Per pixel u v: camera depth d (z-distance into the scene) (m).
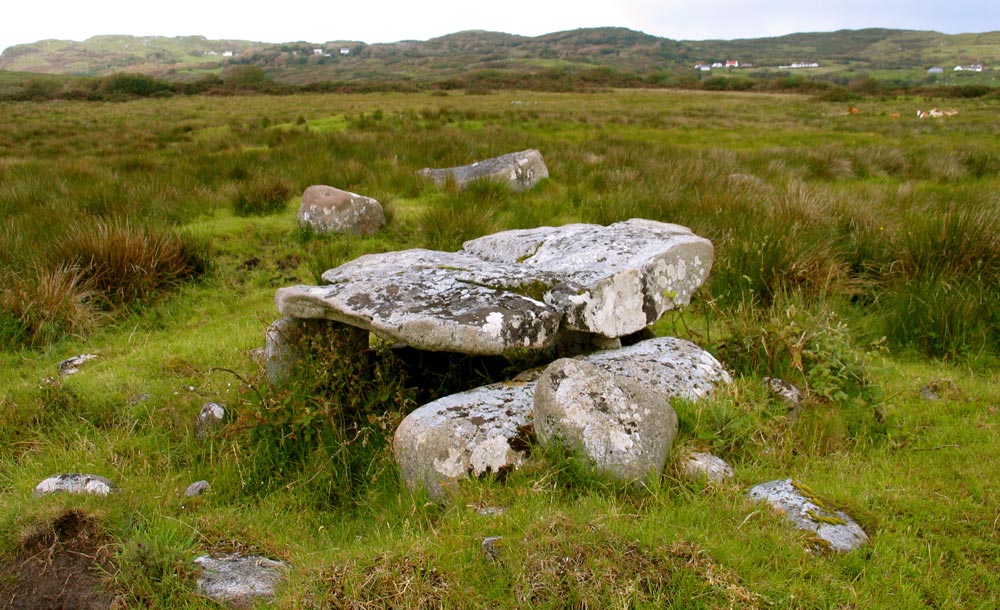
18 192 10.09
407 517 3.19
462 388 4.43
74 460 3.92
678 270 4.86
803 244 6.76
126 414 4.48
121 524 3.09
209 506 3.48
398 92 55.56
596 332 4.28
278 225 9.12
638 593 2.49
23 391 4.67
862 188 11.28
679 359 4.15
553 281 4.30
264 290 7.36
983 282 6.11
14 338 5.86
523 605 2.51
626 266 4.54
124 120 27.17
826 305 5.79
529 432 3.43
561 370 3.36
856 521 3.05
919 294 5.93
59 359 5.77
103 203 9.25
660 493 3.11
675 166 13.05
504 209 10.28
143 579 2.73
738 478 3.36
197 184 11.33
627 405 3.27
